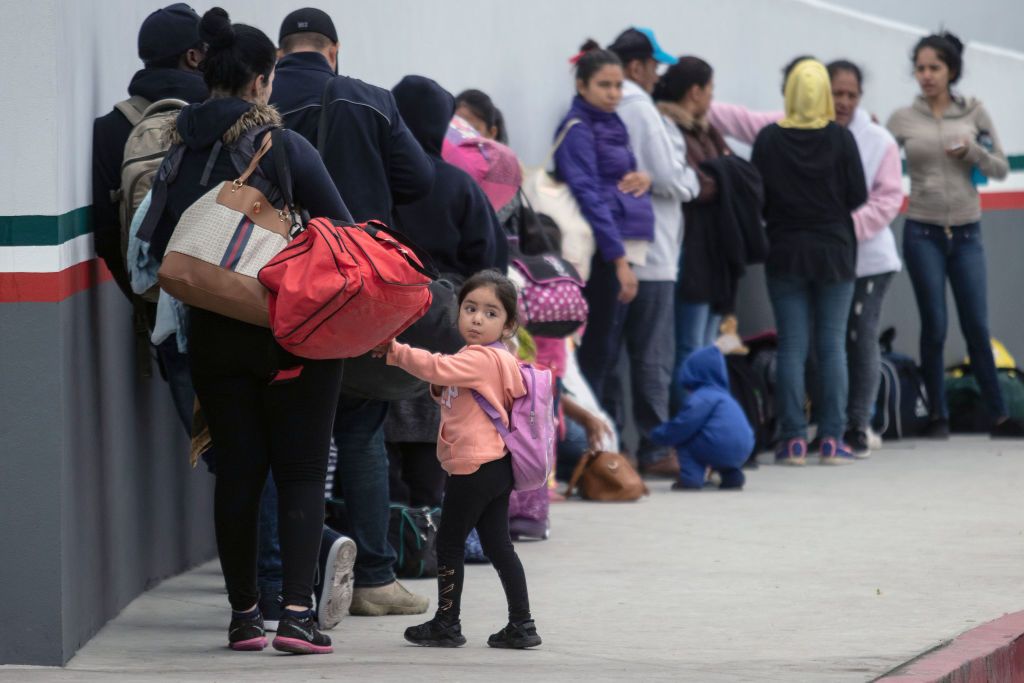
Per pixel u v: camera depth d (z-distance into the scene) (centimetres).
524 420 886
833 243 1747
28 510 832
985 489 1589
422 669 809
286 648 839
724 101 2011
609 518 1414
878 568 1152
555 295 1329
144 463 1059
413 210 1080
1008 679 888
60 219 832
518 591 889
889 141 1869
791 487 1620
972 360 2012
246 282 798
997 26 2484
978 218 1980
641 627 947
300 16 1036
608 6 1892
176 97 965
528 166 1759
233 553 848
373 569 996
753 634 922
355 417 977
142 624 958
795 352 1788
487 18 1708
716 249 1753
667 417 1716
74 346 866
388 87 1561
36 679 789
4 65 825
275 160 823
